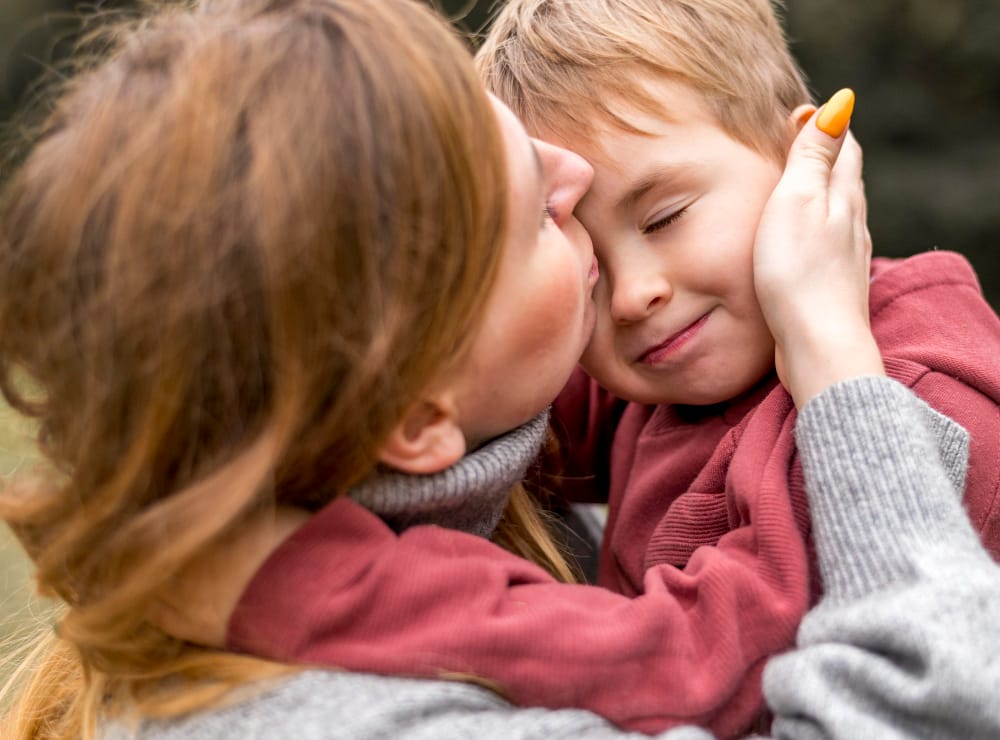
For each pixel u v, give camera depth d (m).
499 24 1.42
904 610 0.91
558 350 1.09
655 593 1.01
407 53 0.95
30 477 1.02
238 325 0.89
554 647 0.95
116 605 0.93
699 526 1.23
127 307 0.88
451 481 1.04
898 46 5.77
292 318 0.88
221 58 0.92
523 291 1.04
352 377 0.91
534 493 1.50
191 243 0.88
